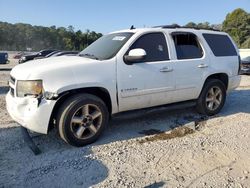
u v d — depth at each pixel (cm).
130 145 479
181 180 366
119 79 496
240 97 881
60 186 354
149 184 357
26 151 454
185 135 529
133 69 510
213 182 362
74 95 466
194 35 616
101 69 480
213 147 470
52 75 444
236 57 689
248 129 560
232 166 406
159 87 545
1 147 468
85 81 462
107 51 523
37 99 436
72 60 493
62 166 404
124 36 544
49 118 445
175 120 614
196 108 644
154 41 551
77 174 382
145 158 429
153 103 550
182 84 579
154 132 543
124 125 579
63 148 465
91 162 415
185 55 590
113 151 453
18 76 460
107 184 356
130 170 392
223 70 648
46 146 473
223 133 537
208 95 638
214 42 653
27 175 380
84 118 467
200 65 604
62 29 9381
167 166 404
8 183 361
